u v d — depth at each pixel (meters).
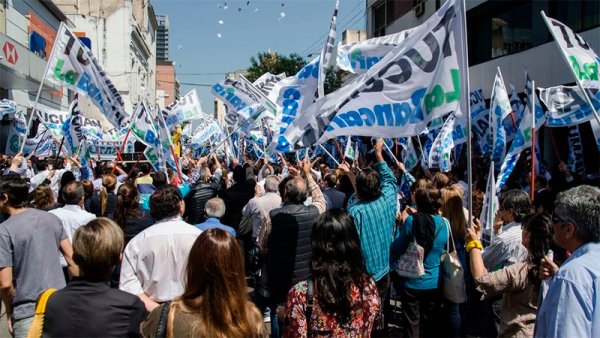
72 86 7.78
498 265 4.39
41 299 2.94
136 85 55.56
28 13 25.09
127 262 4.16
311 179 6.14
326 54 6.81
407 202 8.83
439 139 9.57
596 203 2.61
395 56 5.34
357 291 3.11
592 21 13.72
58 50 7.60
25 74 20.89
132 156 18.69
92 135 16.33
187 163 16.72
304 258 5.42
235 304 2.67
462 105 4.93
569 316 2.44
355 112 5.48
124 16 49.50
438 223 5.15
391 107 5.40
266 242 5.50
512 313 3.77
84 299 2.91
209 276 2.67
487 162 11.74
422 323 5.19
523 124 7.09
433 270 5.15
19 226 4.20
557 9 15.16
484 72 18.95
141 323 2.93
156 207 4.35
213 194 8.14
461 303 5.46
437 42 5.15
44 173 9.30
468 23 20.19
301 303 3.08
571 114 8.07
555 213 2.75
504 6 17.86
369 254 4.84
